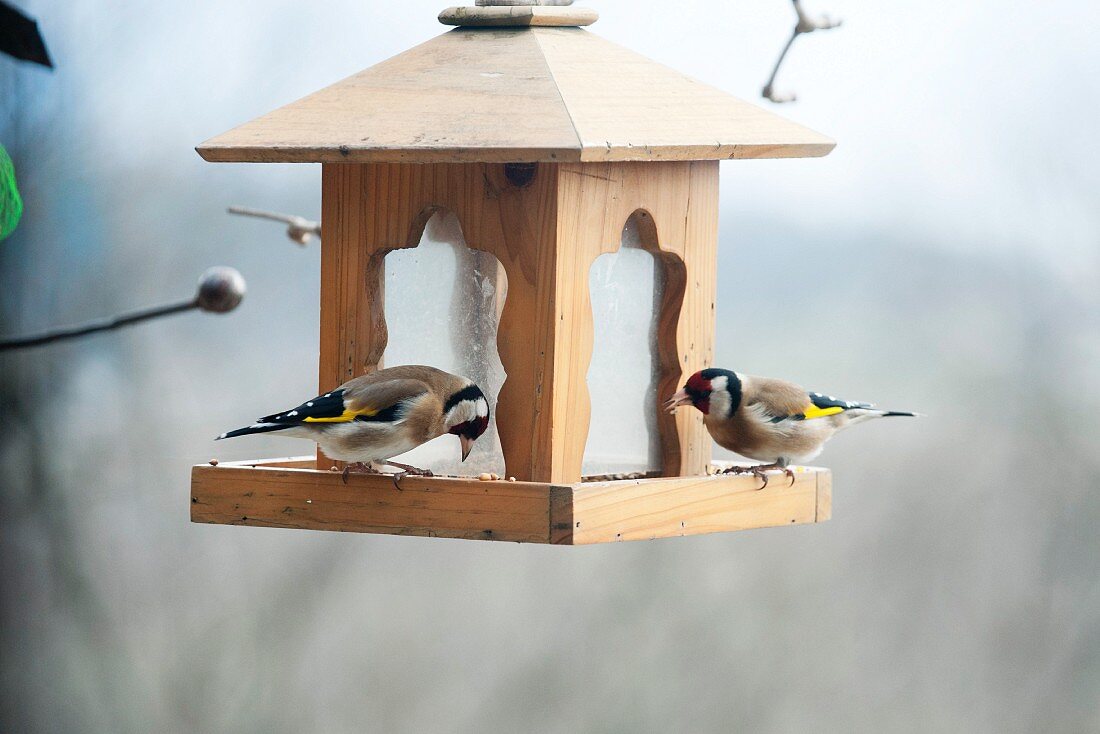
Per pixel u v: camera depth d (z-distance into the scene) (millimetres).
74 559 20125
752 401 10930
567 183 9750
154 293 19734
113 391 19984
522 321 9852
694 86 10609
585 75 10125
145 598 20734
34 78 18672
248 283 19922
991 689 19875
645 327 10758
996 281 20281
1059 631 20094
